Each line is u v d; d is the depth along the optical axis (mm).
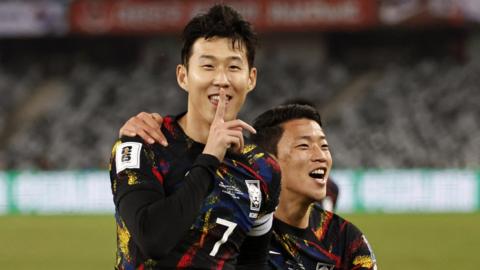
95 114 103062
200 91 12594
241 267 13414
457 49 103812
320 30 97250
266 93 102312
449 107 99750
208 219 12609
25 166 98375
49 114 103812
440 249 49969
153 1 96750
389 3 95625
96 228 63094
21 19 96500
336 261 15875
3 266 44188
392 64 105312
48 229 62781
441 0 94500
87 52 107125
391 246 51562
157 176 12570
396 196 77375
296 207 15648
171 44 105875
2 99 105375
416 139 95875
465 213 73562
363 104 101188
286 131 15547
